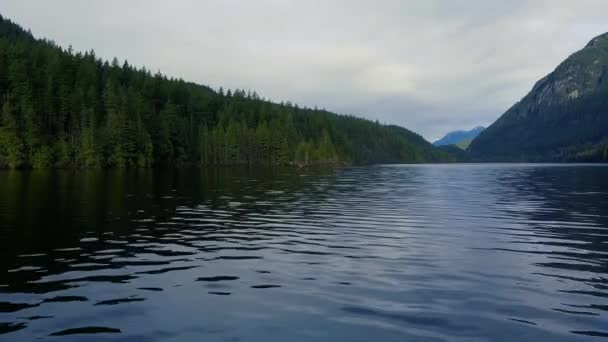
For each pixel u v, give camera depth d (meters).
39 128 103.81
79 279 12.70
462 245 17.94
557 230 21.67
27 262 14.60
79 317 9.73
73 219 24.02
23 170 89.25
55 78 117.88
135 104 124.81
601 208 30.62
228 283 12.44
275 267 14.25
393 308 10.43
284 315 9.93
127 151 113.31
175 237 19.39
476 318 9.80
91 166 104.44
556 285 12.34
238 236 19.77
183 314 9.97
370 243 18.30
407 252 16.59
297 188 49.16
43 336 8.71
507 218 25.80
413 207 31.38
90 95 117.00
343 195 40.81
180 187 48.75
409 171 115.31
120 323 9.42
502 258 15.62
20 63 110.94
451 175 88.94
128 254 15.97
